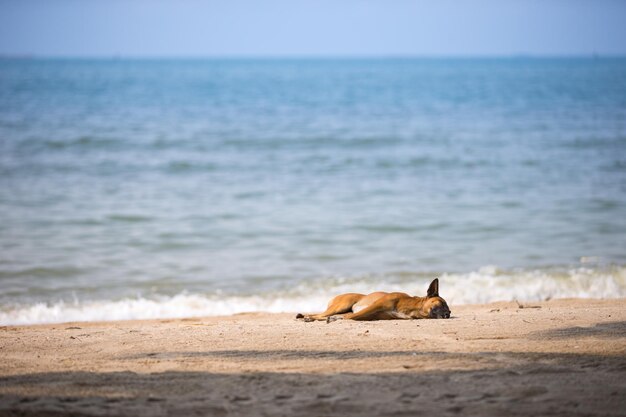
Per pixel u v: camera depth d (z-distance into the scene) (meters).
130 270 15.96
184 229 19.89
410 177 28.78
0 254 17.02
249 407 5.52
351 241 18.77
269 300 13.75
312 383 6.17
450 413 5.35
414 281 15.09
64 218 20.86
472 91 87.62
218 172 29.53
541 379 6.22
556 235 19.27
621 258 16.84
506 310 11.00
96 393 5.89
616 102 67.19
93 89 86.25
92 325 10.99
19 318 12.46
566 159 32.91
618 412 5.34
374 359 7.14
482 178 28.41
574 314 10.16
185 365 7.03
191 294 14.19
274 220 21.12
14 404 5.48
